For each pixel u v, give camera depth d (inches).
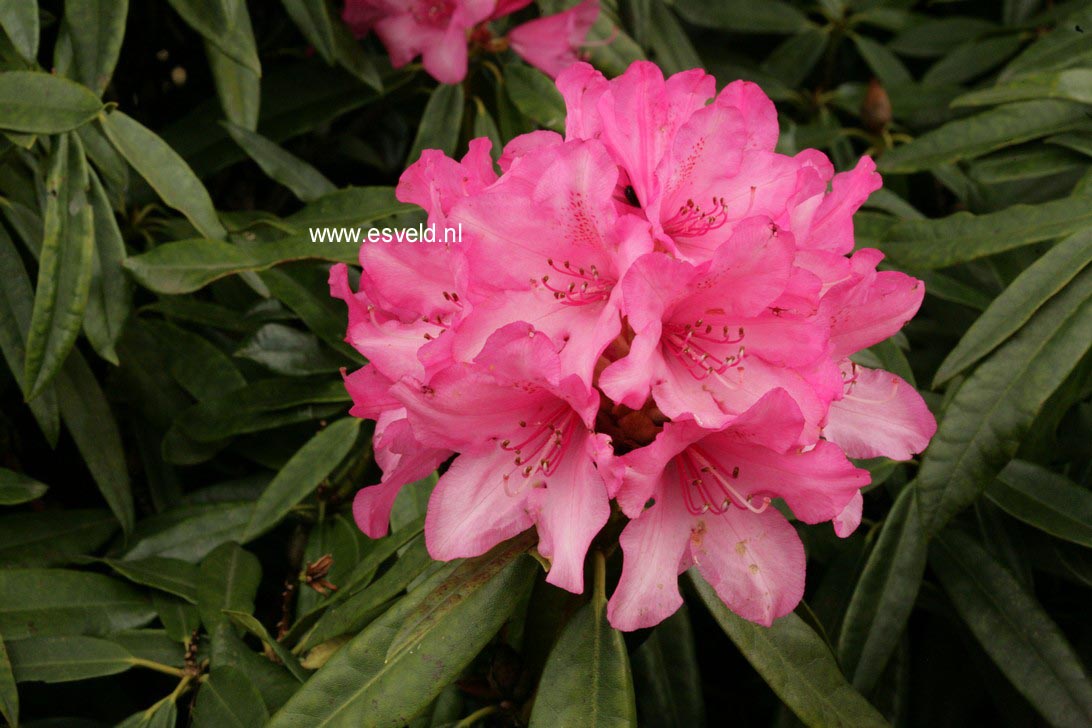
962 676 20.3
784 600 14.6
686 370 14.7
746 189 15.0
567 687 15.7
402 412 15.6
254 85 21.1
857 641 18.2
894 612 18.2
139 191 21.3
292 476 19.2
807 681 16.1
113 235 19.1
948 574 18.6
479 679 17.1
